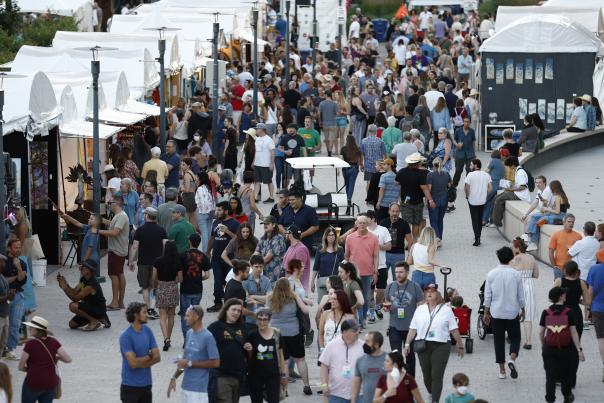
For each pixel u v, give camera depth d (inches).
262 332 1658.5
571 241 2212.1
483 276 2578.7
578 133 4301.2
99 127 2844.5
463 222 3139.8
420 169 2723.9
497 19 4899.1
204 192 2652.6
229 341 1625.2
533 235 2741.1
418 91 4328.3
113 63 3528.5
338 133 4033.0
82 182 2736.2
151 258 2256.4
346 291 1871.3
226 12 5088.6
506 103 4296.3
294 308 1804.9
